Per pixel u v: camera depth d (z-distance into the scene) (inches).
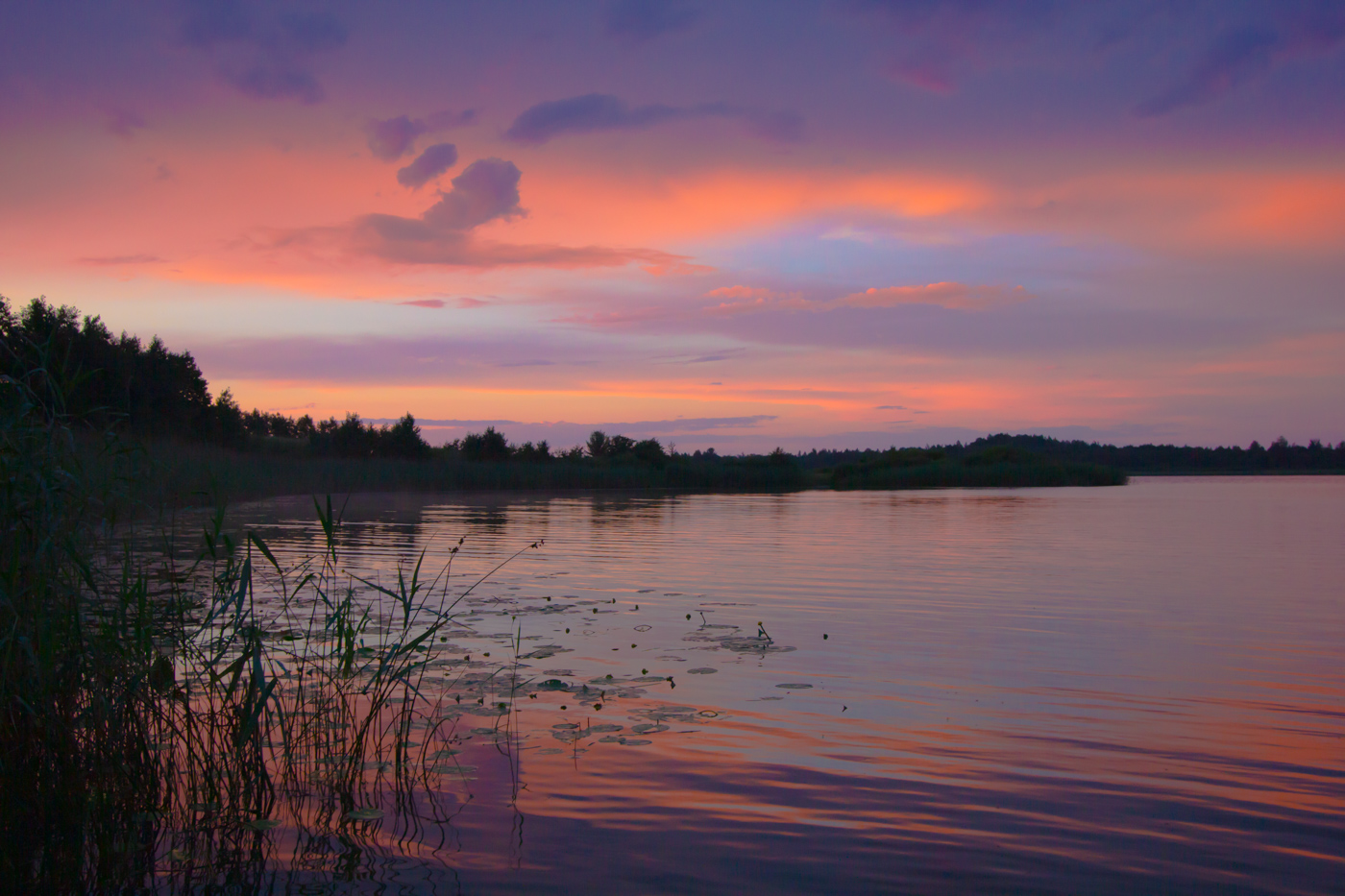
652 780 135.6
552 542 522.0
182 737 146.1
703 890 102.0
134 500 160.7
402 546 469.4
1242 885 103.3
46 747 129.7
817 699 180.7
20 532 135.2
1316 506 954.7
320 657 176.4
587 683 193.8
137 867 110.9
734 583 350.0
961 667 208.5
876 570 392.8
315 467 1160.8
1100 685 193.5
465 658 217.9
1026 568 402.6
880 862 108.9
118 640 141.8
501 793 131.0
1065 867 107.8
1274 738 156.9
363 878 106.3
